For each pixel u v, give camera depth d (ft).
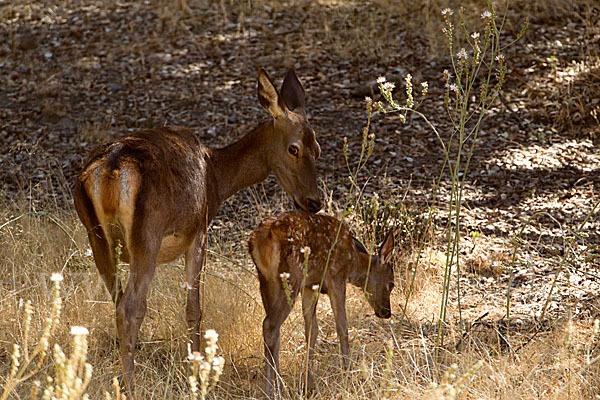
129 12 73.77
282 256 27.63
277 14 72.18
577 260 37.76
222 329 30.99
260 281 28.19
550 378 26.55
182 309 30.86
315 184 32.24
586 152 50.90
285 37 68.13
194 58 65.46
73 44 68.54
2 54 67.15
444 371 27.43
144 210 25.27
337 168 49.88
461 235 41.32
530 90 57.41
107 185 24.85
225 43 67.62
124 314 24.85
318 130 54.44
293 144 31.89
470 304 34.35
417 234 38.96
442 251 39.17
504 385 24.94
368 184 47.67
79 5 75.72
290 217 28.58
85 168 25.73
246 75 62.54
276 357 27.71
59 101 59.41
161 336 31.60
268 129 32.63
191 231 28.71
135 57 66.03
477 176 48.57
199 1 75.15
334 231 29.53
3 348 29.76
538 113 55.06
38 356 28.22
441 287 36.04
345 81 60.64
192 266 29.66
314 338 29.25
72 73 63.77
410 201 45.24
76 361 16.35
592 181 47.19
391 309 34.63
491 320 32.55
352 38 66.90
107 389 26.09
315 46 66.18
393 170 49.44
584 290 35.06
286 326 31.71
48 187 48.16
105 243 25.80
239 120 56.29
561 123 53.93
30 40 68.95
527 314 32.99
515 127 53.88
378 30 67.62
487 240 40.65
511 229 42.04
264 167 33.01
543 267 37.68
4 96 60.49
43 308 31.32
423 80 59.93
